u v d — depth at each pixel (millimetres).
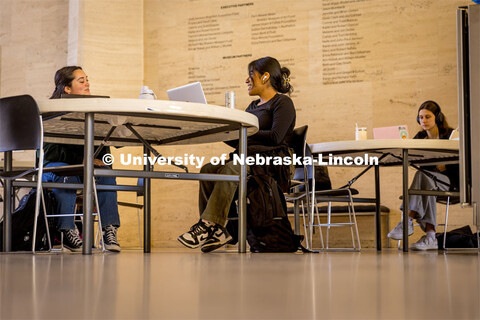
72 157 3896
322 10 6641
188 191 6973
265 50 6848
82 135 3629
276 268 1688
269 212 3383
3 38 7762
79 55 6844
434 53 6254
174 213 7000
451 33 6211
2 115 3033
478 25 2506
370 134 6414
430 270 1600
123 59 7043
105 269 1630
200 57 7082
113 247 3676
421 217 4484
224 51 7000
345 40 6547
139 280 1223
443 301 847
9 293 938
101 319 646
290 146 3639
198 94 3400
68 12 7355
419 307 775
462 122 2525
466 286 1095
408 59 6332
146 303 810
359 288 1045
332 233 6238
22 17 7668
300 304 802
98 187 3488
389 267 1748
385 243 6141
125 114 2848
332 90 6562
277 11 6816
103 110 2781
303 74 6676
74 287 1049
